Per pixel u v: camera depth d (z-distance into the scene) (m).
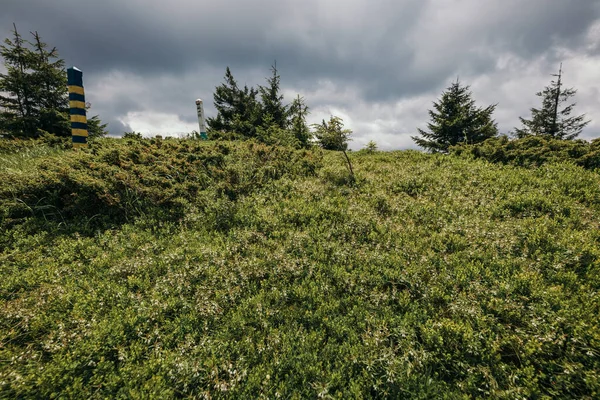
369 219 8.40
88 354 4.28
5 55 20.53
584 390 3.73
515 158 12.91
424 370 4.20
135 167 9.91
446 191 10.29
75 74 13.45
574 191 9.12
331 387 4.01
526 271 5.78
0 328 4.60
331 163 14.30
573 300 4.96
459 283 5.73
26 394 3.69
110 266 6.44
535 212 8.21
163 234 7.79
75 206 8.10
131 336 4.71
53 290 5.43
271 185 10.82
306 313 5.19
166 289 5.64
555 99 33.19
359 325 4.94
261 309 5.20
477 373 4.06
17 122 20.16
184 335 4.82
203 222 8.32
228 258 6.79
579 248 6.16
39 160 10.34
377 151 18.38
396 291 5.68
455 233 7.57
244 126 28.80
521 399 3.65
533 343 4.27
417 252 6.78
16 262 6.30
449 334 4.56
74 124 13.66
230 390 3.90
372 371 4.17
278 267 6.31
